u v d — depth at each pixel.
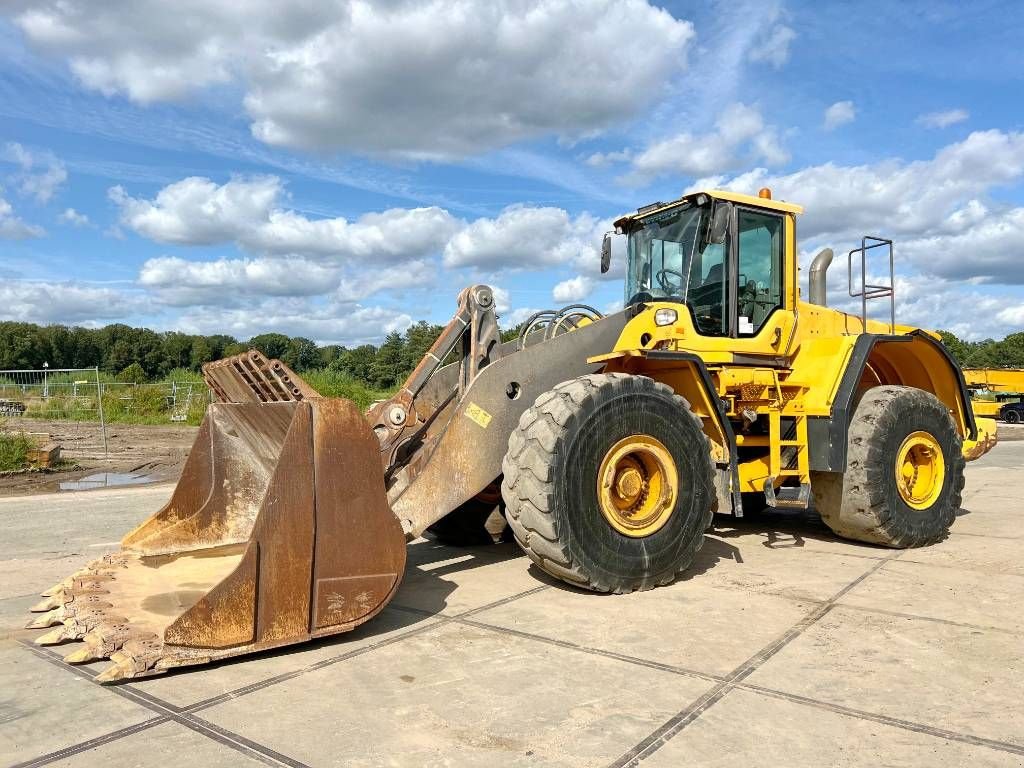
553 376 4.49
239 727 2.46
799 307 5.57
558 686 2.78
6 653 3.18
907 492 5.34
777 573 4.55
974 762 2.19
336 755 2.26
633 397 4.11
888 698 2.65
